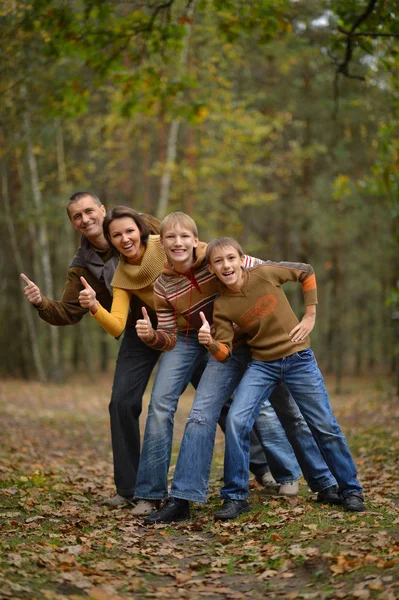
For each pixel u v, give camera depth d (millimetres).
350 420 11297
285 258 25516
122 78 9352
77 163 22078
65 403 16594
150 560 3842
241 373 4754
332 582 3246
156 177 24812
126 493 5152
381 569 3258
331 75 16109
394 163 10016
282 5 8141
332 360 28031
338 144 20562
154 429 4812
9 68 9406
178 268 4594
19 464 6699
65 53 8844
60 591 3193
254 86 21359
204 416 4617
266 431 5047
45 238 21641
